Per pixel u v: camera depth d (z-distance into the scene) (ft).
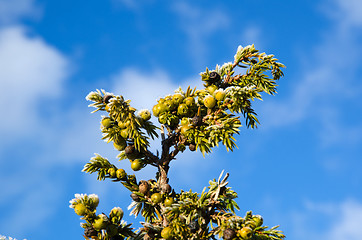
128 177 22.38
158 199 20.74
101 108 22.34
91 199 20.03
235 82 23.26
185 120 21.07
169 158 22.38
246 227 18.04
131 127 21.06
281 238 18.71
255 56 23.56
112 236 20.06
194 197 19.76
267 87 23.04
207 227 19.62
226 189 20.30
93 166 22.09
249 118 22.63
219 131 20.30
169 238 19.29
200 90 22.65
